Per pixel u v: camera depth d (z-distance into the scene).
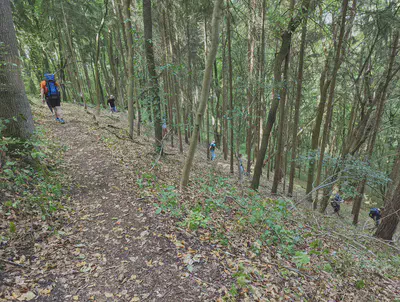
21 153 3.67
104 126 9.62
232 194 5.79
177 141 14.67
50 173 4.41
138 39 7.44
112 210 3.99
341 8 7.41
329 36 8.17
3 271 2.31
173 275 2.79
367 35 8.77
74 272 2.61
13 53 3.88
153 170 6.55
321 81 9.74
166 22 10.09
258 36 10.60
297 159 9.26
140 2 10.52
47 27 14.82
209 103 20.05
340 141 20.48
